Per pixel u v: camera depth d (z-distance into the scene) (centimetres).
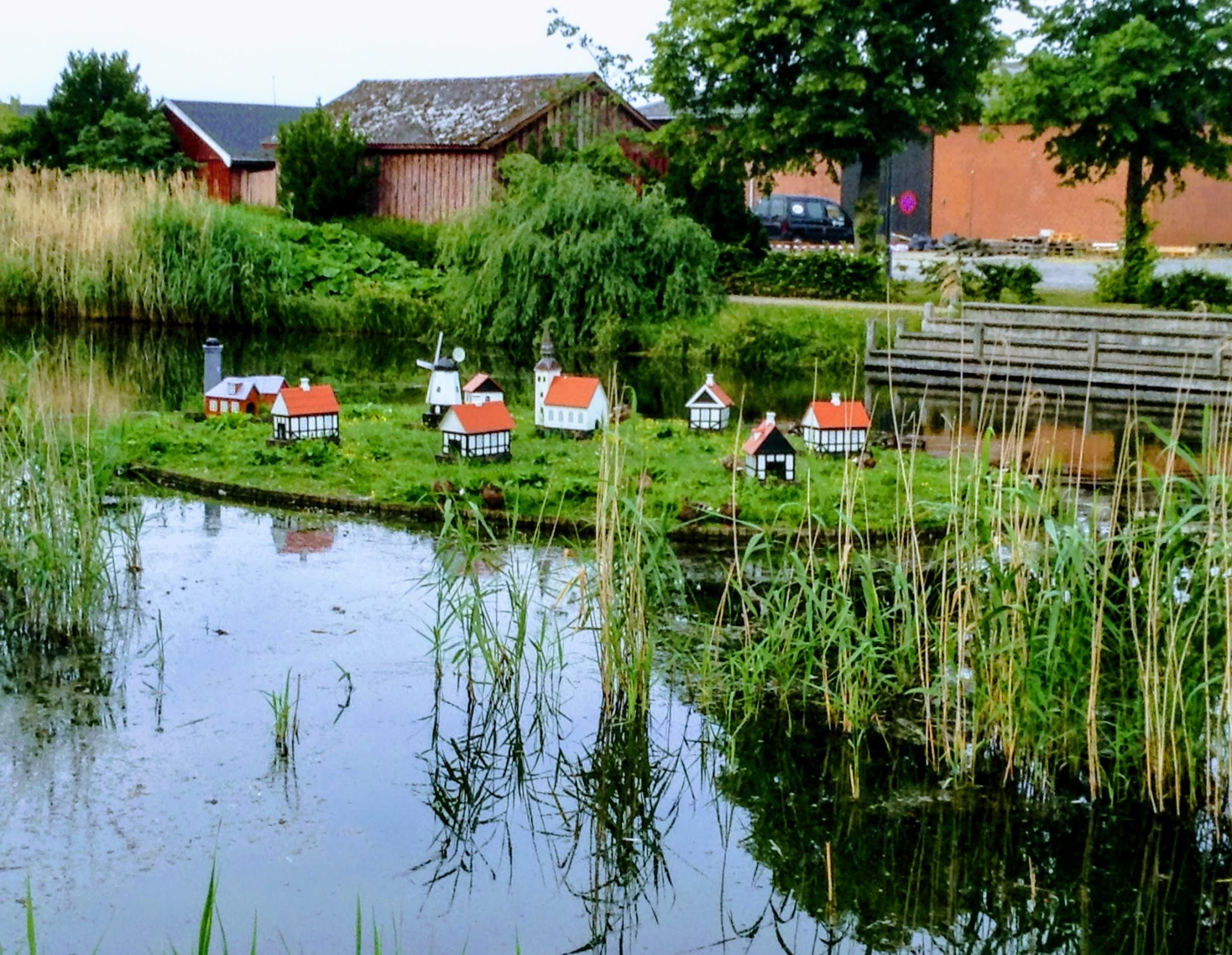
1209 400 2267
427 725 884
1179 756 815
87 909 667
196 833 741
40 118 4381
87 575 1037
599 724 898
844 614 898
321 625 1034
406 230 3656
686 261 2883
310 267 3206
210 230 3006
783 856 755
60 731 851
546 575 1009
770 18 3072
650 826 786
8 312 3017
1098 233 4234
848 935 684
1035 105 2998
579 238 2856
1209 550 798
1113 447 1798
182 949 641
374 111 4231
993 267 2955
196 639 1002
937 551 1185
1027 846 763
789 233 4131
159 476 1438
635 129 3725
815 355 2658
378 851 739
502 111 4050
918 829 780
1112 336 2459
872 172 3225
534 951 660
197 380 2197
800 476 1376
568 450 1522
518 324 2897
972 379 2464
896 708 921
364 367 2492
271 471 1430
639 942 672
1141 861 750
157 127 4459
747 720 902
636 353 2845
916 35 3047
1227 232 4131
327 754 838
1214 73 2950
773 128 3145
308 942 652
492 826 776
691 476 1391
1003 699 843
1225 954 675
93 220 2986
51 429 1163
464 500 1296
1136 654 891
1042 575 912
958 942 680
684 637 1016
